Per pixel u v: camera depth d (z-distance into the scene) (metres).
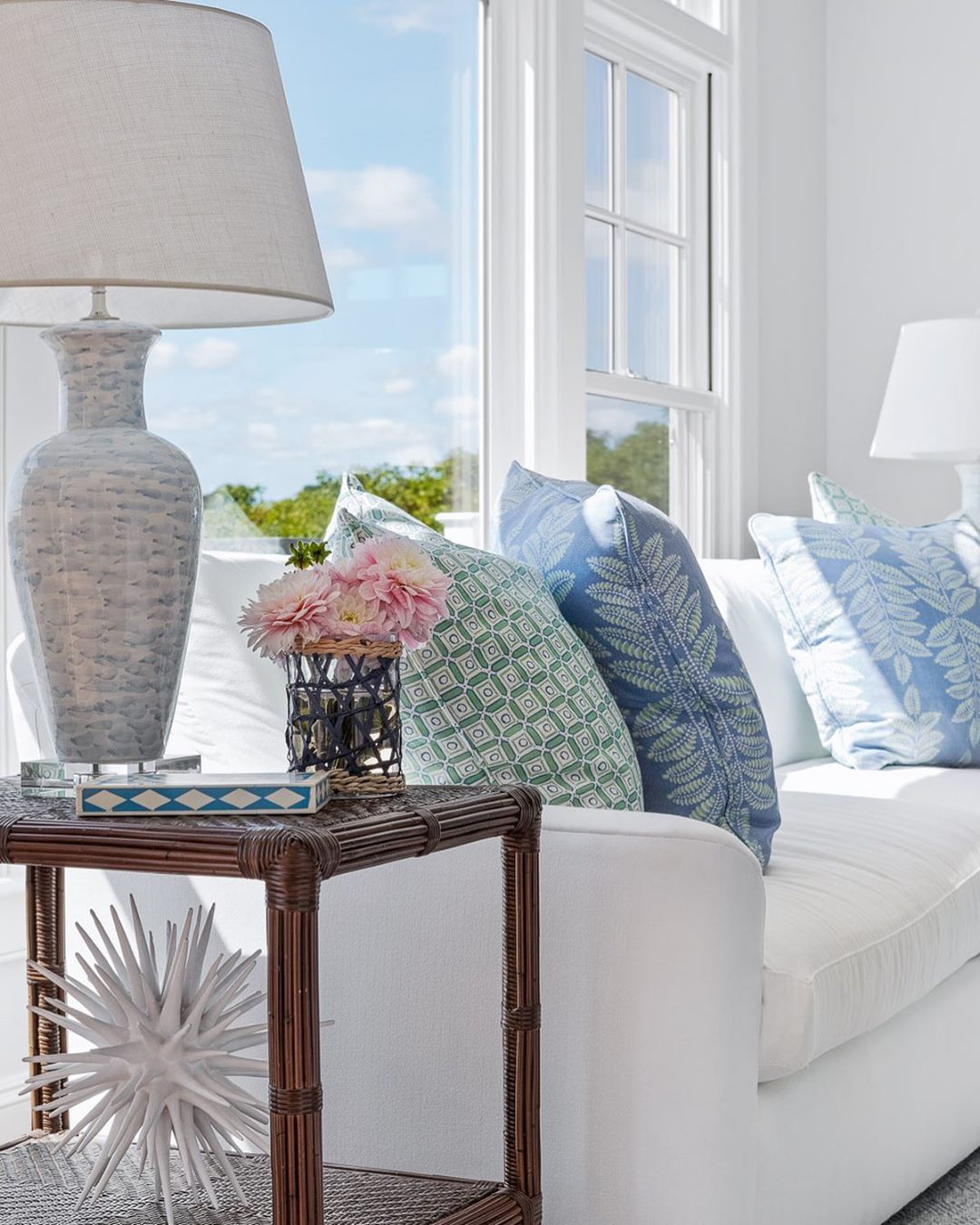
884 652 2.90
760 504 4.09
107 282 1.30
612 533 1.91
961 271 4.22
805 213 4.31
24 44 1.33
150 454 1.44
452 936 1.64
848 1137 1.81
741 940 1.55
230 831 1.24
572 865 1.57
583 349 3.23
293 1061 1.21
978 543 3.09
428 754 1.74
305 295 1.42
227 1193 1.49
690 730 1.90
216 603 1.86
